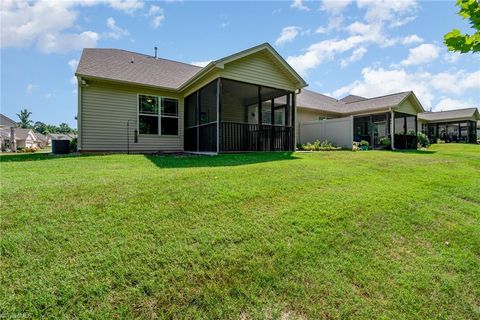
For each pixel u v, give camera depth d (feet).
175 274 7.31
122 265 7.40
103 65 35.68
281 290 7.23
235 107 43.70
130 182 13.33
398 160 27.53
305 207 11.84
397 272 8.35
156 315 6.20
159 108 36.55
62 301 6.24
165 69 42.75
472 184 18.72
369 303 7.09
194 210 10.64
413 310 7.02
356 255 8.96
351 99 79.82
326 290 7.37
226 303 6.70
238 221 10.14
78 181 13.34
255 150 32.96
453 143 74.95
